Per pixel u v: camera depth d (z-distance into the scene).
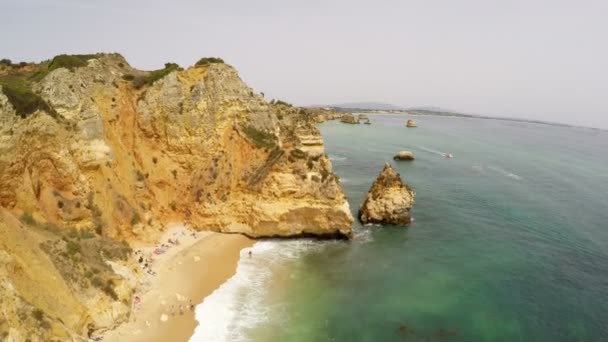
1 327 21.39
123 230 41.03
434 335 32.44
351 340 31.22
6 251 24.75
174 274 38.25
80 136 39.97
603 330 33.41
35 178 35.03
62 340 23.33
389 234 53.25
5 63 49.72
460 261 46.00
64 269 28.58
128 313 30.48
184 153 49.62
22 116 34.22
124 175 44.31
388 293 38.53
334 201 48.88
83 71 43.78
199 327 31.50
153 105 48.66
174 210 48.12
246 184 49.69
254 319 33.12
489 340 31.92
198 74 53.41
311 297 37.16
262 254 45.25
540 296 38.66
